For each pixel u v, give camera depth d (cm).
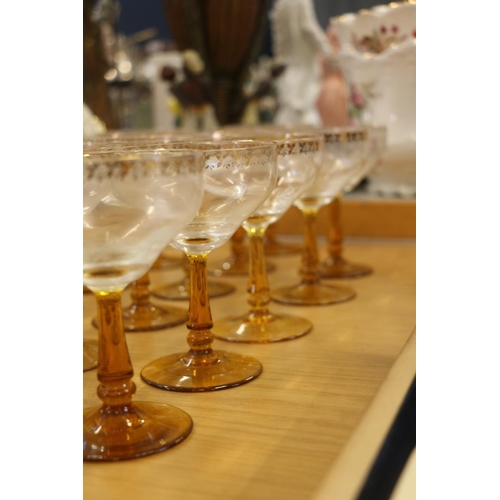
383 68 79
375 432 28
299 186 51
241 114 101
